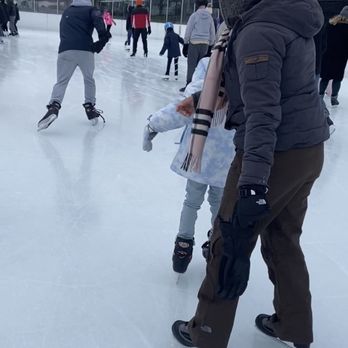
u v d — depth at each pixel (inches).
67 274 93.3
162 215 123.4
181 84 358.0
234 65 59.6
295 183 61.9
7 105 235.5
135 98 283.4
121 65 442.6
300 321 70.5
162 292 90.0
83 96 272.1
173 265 94.3
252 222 56.9
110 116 230.4
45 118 189.3
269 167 55.6
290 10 55.7
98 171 151.5
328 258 108.0
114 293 88.4
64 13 193.5
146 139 85.0
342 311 87.9
